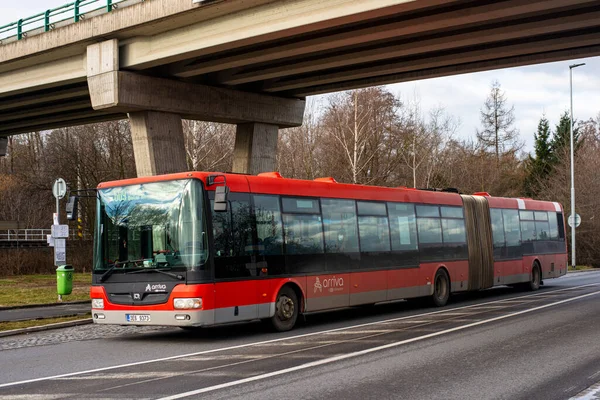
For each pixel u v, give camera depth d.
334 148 52.88
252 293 13.43
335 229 15.97
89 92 30.36
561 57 25.11
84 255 42.47
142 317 12.71
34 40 30.81
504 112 69.38
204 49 25.44
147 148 29.86
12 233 53.00
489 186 56.91
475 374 8.98
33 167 61.22
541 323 14.77
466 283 21.25
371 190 17.53
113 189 13.59
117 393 7.85
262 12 23.11
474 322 14.99
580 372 9.16
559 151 69.19
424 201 19.70
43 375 9.25
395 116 58.81
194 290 12.32
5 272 37.97
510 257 24.11
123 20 26.95
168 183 13.04
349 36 23.16
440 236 20.20
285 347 11.55
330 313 18.47
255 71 29.72
